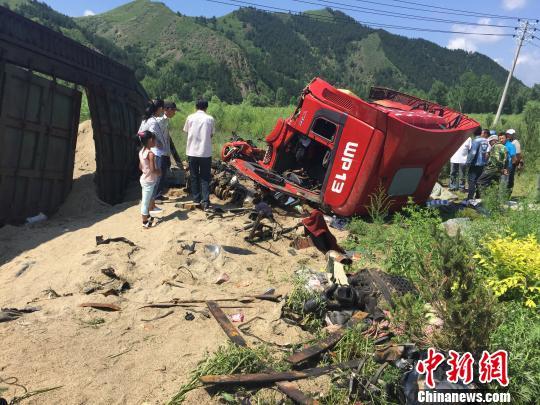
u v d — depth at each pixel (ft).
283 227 26.13
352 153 27.61
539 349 13.55
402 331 14.92
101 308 16.69
